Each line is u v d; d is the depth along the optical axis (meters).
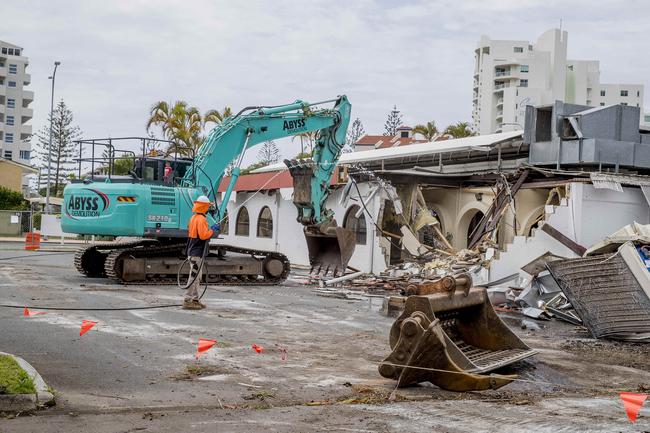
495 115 117.00
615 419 6.85
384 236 24.20
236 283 19.23
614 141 21.12
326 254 21.03
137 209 17.50
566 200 19.73
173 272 18.20
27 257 26.56
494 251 20.09
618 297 12.68
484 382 7.83
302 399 7.29
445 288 8.84
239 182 33.91
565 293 13.11
